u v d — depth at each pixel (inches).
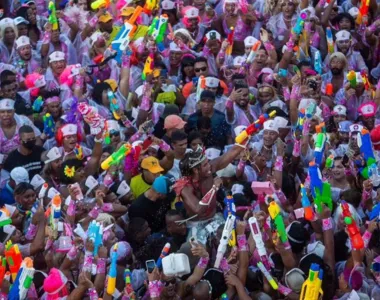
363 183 498.3
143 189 516.7
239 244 438.0
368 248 459.2
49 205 475.2
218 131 568.7
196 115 575.2
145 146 524.7
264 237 454.3
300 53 655.1
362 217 497.7
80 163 517.3
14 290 405.1
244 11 685.9
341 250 458.6
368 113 583.5
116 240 455.2
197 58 627.2
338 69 640.4
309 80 586.9
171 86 611.5
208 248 456.4
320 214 451.2
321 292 410.9
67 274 439.5
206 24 700.0
